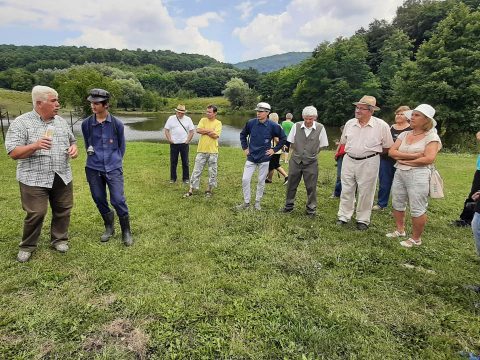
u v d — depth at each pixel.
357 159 4.84
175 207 5.81
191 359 2.37
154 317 2.81
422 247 4.41
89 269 3.55
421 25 49.16
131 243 4.20
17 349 2.42
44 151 3.54
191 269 3.61
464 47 24.31
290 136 5.48
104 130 4.01
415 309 3.04
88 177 4.10
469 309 3.05
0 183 7.16
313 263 3.83
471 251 4.36
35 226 3.66
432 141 4.05
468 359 2.44
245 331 2.67
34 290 3.15
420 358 2.44
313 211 5.53
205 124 6.43
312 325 2.73
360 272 3.67
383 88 42.09
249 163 5.66
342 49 43.69
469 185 8.39
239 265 3.75
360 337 2.61
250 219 5.25
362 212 4.99
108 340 2.54
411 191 4.25
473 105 23.17
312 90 44.41
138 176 8.28
